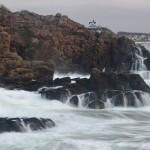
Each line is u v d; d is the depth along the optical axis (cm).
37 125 3341
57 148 2898
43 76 5250
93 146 2909
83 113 4009
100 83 4847
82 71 6900
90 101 4550
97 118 3941
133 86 5034
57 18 8381
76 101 4556
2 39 6116
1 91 4700
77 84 4838
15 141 3016
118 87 4878
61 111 4081
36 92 4806
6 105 4219
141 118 4066
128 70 7050
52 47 6781
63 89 4669
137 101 4703
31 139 3066
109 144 2961
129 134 3319
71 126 3553
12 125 3256
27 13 8525
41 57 6600
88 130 3434
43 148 2891
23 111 3959
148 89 5091
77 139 3105
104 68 7038
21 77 5141
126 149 2862
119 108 4591
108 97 4675
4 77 5231
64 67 6712
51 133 3278
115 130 3466
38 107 4288
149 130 3488
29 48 6581
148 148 2872
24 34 6975
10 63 5525
